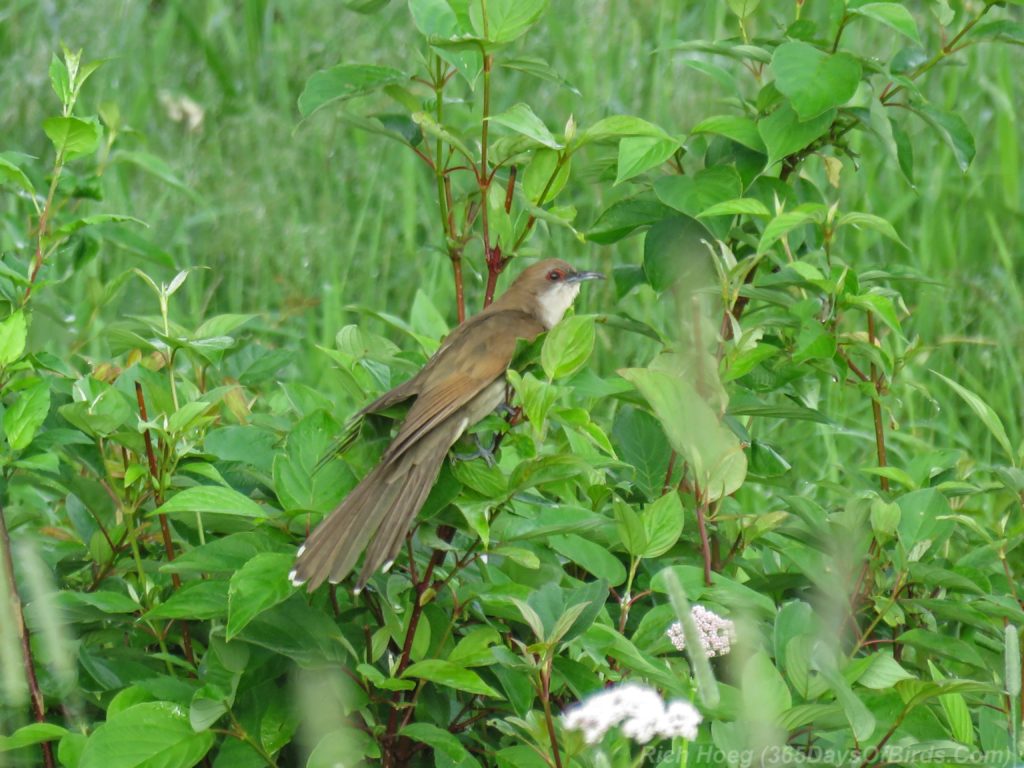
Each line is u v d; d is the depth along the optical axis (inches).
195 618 309.6
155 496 332.2
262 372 407.5
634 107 796.6
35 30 807.7
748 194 407.2
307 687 302.2
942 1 419.8
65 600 322.3
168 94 788.0
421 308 424.5
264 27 844.0
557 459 291.6
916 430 661.9
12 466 337.1
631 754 308.0
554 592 300.2
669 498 314.5
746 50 402.6
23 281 367.6
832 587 344.8
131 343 357.4
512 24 341.1
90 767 283.4
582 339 296.0
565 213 350.9
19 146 758.5
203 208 738.8
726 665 332.8
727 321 370.3
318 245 722.2
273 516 311.1
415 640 304.8
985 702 328.2
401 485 307.7
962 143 413.7
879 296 374.6
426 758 318.3
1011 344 701.9
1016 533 367.2
